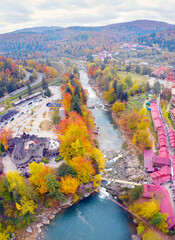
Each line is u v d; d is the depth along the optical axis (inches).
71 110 4896.7
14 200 2856.8
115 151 4434.1
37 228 2785.4
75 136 3668.8
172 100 6299.2
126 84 7303.2
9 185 2770.7
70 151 3467.0
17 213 2829.7
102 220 2910.9
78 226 2822.3
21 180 2869.1
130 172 3754.9
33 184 2940.5
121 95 6422.2
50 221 2901.1
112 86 6948.8
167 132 4724.4
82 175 3115.2
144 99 6870.1
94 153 3686.0
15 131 4830.2
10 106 6259.8
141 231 2593.5
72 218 2942.9
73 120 4266.7
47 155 3878.0
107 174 3750.0
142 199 2942.9
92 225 2844.5
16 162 3545.8
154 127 5029.5
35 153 3718.0
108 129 5383.9
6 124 5182.1
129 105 6427.2
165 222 2522.1
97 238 2672.2
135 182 3501.5
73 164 3152.1
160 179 3309.5
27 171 3484.3
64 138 3639.3
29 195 2743.6
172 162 3570.4
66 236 2696.9
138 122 4884.4
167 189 3142.2
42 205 3026.6
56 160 3757.4
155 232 2488.9
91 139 4480.8
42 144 4087.1
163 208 2701.8
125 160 4121.6
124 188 3326.8
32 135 4320.9
